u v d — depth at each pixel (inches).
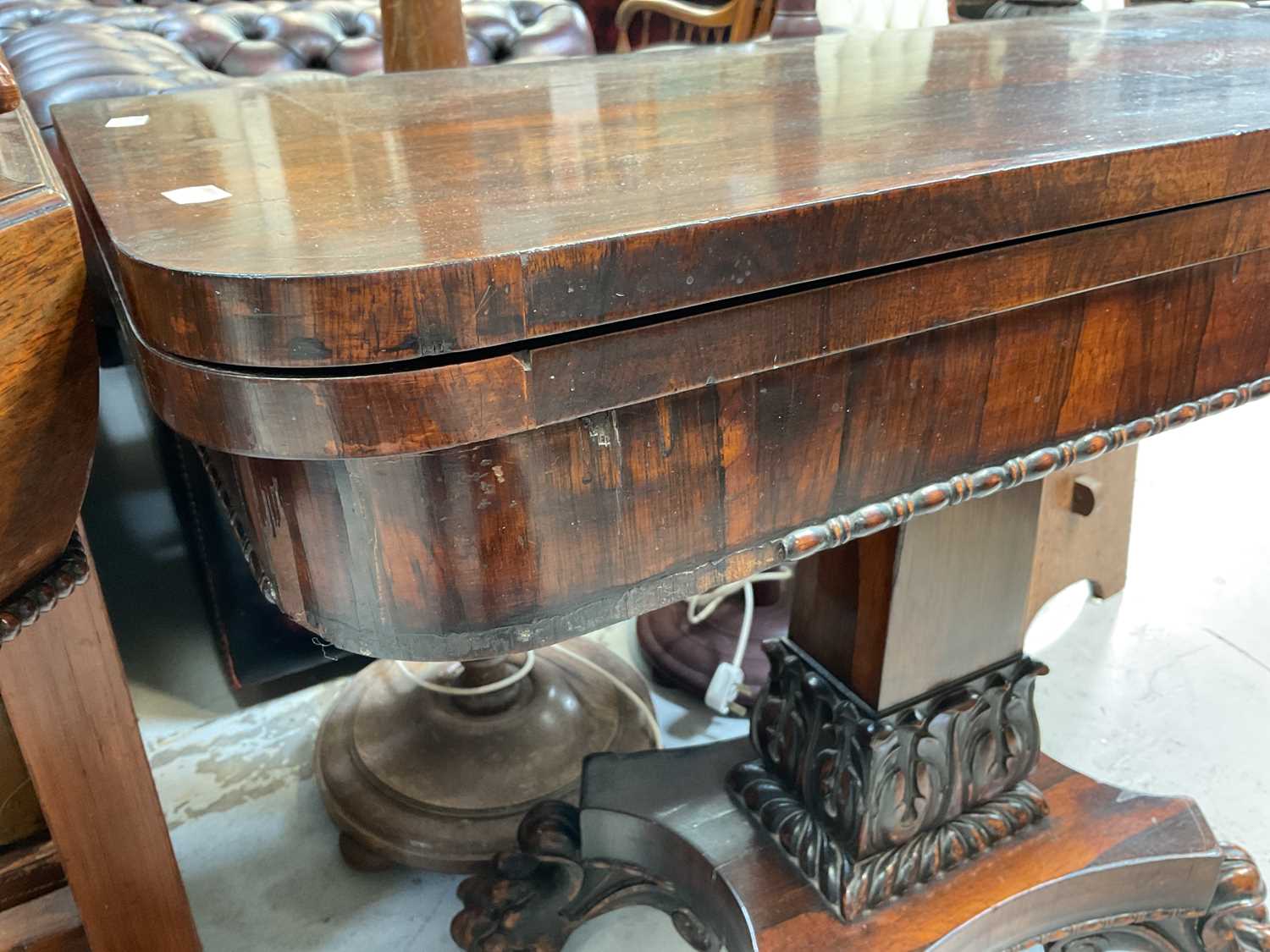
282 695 47.4
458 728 40.3
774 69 29.6
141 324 13.1
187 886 37.4
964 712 28.8
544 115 23.0
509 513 14.7
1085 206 16.7
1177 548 58.1
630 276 13.2
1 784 27.7
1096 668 48.3
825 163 16.7
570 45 66.1
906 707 28.3
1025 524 27.9
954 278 16.1
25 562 16.0
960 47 33.2
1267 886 36.2
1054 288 17.3
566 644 46.8
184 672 48.1
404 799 37.9
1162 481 65.6
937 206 15.2
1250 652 49.4
